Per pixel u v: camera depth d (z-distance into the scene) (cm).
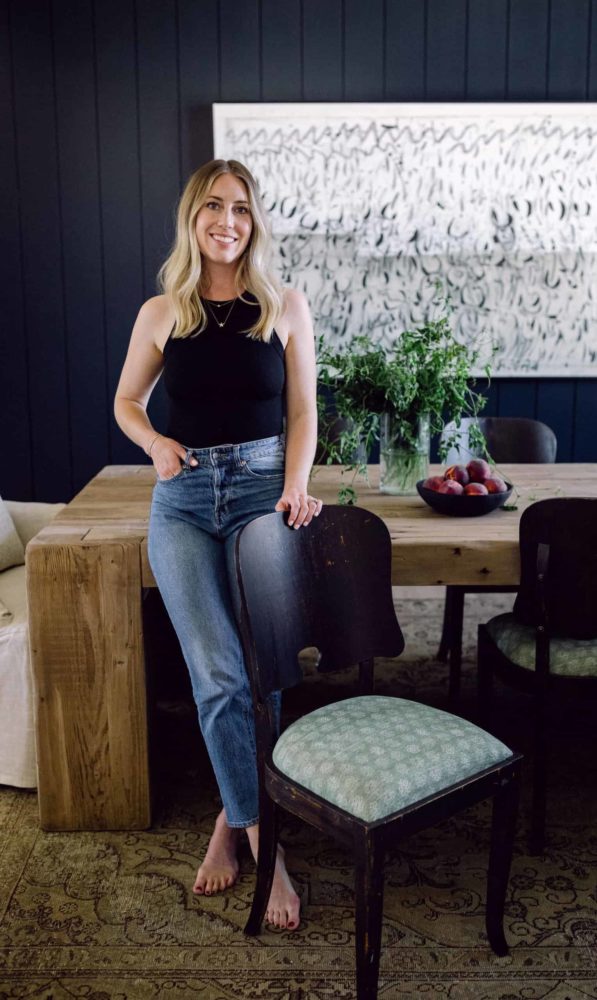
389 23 411
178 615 198
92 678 219
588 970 176
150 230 422
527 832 226
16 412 435
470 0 411
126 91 411
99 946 183
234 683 195
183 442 204
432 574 221
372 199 420
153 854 216
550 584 207
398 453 271
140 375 217
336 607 186
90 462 441
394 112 412
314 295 429
